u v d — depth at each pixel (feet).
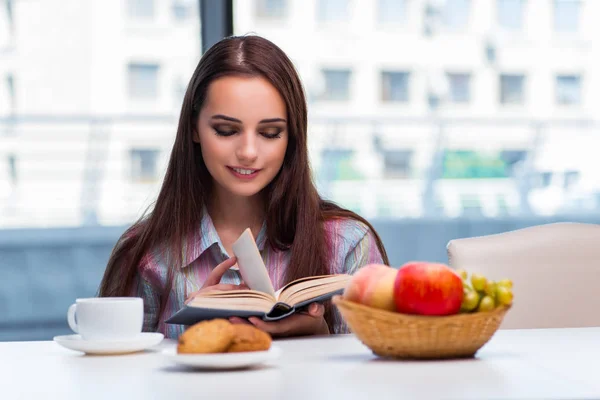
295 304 4.47
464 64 51.44
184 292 5.36
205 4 12.00
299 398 2.89
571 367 3.43
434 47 51.39
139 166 37.32
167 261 5.40
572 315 5.35
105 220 29.60
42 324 25.26
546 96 50.80
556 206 32.86
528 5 50.57
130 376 3.40
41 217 31.14
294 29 52.44
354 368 3.47
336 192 30.45
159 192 5.53
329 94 52.11
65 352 4.14
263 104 5.07
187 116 5.35
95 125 29.55
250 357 3.45
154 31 50.21
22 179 30.83
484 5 50.98
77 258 25.58
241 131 5.09
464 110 51.44
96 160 29.58
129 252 5.50
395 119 31.40
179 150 5.42
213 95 5.10
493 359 3.64
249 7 53.01
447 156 32.24
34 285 25.21
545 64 50.70
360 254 5.54
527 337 4.31
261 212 5.55
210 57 5.20
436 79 51.60
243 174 5.13
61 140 30.81
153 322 5.50
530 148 32.60
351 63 52.03
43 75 46.55
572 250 5.41
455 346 3.59
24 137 30.83
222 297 4.29
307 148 5.38
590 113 50.62
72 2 46.68
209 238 5.35
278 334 4.52
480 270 5.32
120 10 49.24
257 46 5.19
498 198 32.63
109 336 4.05
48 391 3.13
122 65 49.60
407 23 51.55
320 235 5.35
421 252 28.84
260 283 4.54
